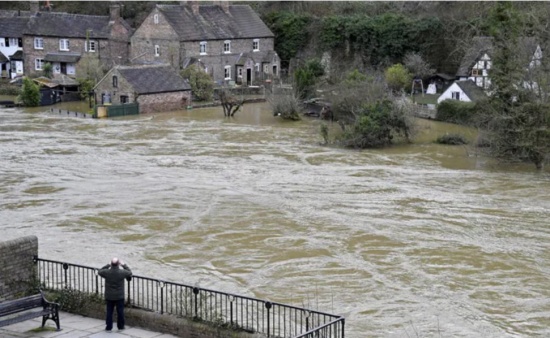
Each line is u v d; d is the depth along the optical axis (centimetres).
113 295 2505
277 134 7581
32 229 4338
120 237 4225
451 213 4772
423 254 3994
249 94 10075
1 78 11150
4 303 2430
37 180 5509
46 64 10631
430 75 9750
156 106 9000
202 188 5325
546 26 7112
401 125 7062
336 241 4194
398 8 11219
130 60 10469
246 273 3688
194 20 10388
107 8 12662
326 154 6650
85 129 7769
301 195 5162
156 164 6116
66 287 2814
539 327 3100
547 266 3834
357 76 8300
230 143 7088
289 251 4022
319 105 8675
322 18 10944
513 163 6319
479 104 6919
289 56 11194
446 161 6412
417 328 3061
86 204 4881
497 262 3888
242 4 12012
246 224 4494
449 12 10381
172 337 2506
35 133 7481
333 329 2653
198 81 9625
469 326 3094
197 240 4191
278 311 2845
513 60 6334
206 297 2661
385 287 3519
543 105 6078
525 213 4797
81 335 2484
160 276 3588
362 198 5116
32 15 11188
